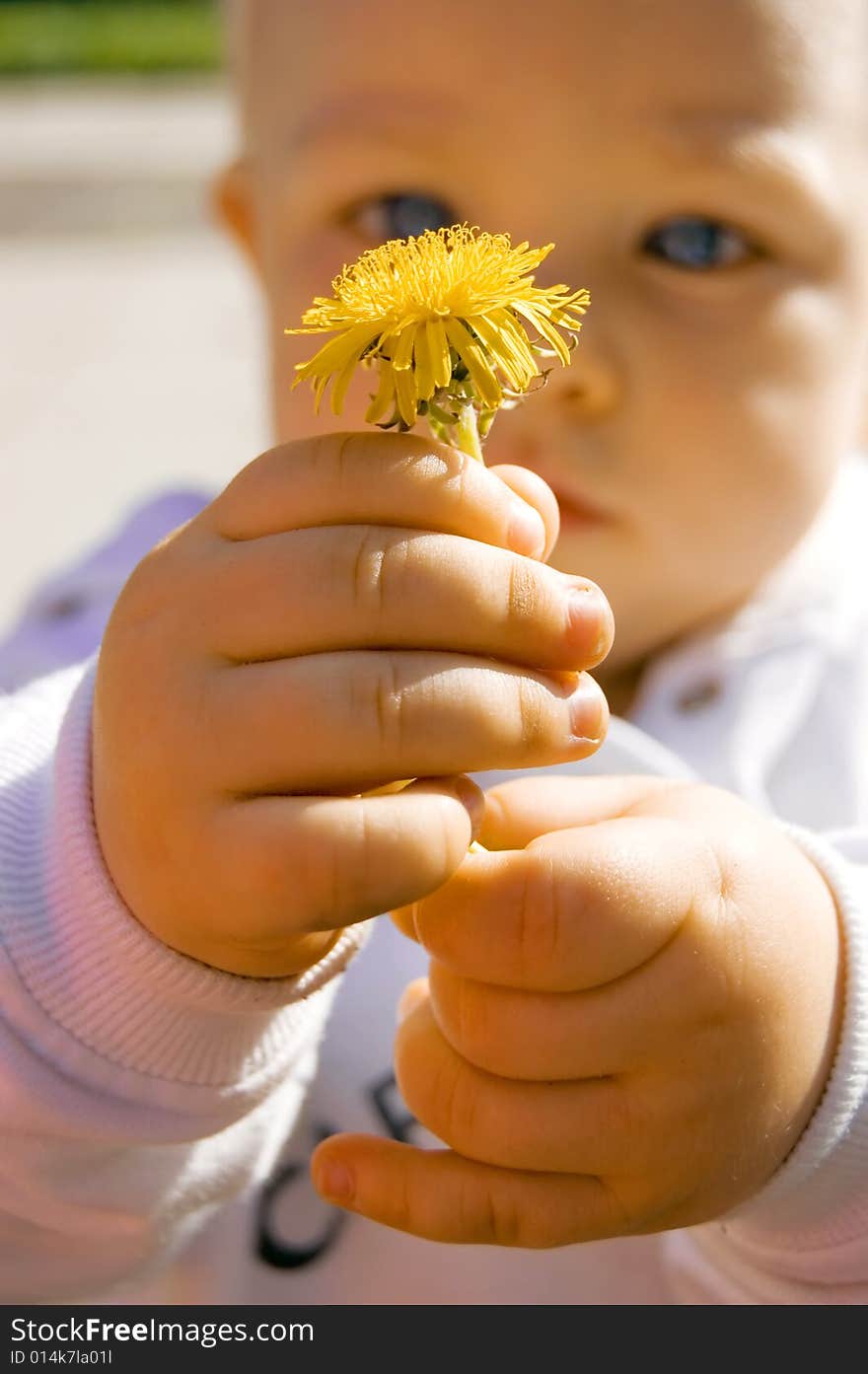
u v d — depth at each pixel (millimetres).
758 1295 264
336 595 208
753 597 363
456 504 211
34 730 268
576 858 222
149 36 3139
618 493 324
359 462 211
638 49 316
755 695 351
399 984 306
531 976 222
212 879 208
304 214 351
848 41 333
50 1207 246
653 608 353
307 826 204
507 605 209
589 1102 226
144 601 217
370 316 208
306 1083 288
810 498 350
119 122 2568
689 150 317
